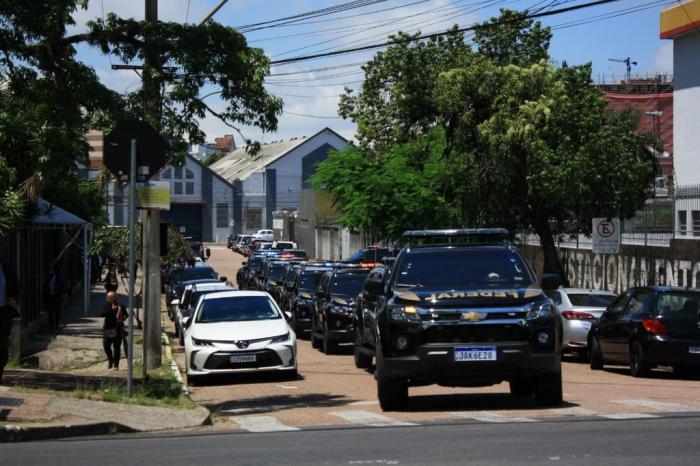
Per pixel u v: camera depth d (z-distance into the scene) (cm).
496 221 3397
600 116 3334
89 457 980
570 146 3212
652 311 1950
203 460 935
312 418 1302
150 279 2325
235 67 1697
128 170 1633
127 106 1748
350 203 3825
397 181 3759
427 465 865
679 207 3120
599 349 2159
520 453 917
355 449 973
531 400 1472
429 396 1598
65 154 1712
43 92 1778
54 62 1753
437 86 3481
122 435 1181
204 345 1969
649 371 1988
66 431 1162
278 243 7875
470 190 3397
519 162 3262
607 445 955
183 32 1694
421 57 3759
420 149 3862
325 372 2177
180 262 4294
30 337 3120
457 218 3644
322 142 11300
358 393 1711
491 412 1286
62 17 1723
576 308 2445
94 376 1989
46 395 1417
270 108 1744
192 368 1962
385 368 1293
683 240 3023
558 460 873
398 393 1324
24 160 1695
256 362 1969
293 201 11256
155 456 975
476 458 895
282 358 1984
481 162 3347
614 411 1273
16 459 975
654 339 1914
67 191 4056
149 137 1639
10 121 1659
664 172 5666
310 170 11300
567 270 3859
